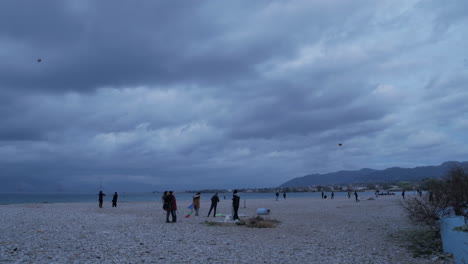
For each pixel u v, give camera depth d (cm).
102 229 1551
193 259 942
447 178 1201
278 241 1324
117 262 867
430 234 1358
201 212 2898
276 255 1038
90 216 2289
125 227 1650
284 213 2858
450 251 974
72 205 4109
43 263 817
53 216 2216
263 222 1850
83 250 1007
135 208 3419
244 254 1041
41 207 3484
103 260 883
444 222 1006
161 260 912
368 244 1265
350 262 954
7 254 901
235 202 2066
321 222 2084
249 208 3662
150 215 2478
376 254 1072
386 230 1659
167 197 1927
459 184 1148
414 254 1054
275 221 2042
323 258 1005
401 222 2006
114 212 2752
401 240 1334
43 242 1123
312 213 2853
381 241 1332
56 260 857
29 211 2658
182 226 1744
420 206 1245
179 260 923
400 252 1100
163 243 1193
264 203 5103
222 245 1192
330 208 3603
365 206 3878
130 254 976
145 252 1016
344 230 1691
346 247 1203
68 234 1345
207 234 1466
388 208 3378
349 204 4472
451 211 1180
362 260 983
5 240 1134
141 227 1661
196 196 2481
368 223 2006
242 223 1850
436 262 930
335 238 1422
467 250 876
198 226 1756
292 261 956
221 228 1691
